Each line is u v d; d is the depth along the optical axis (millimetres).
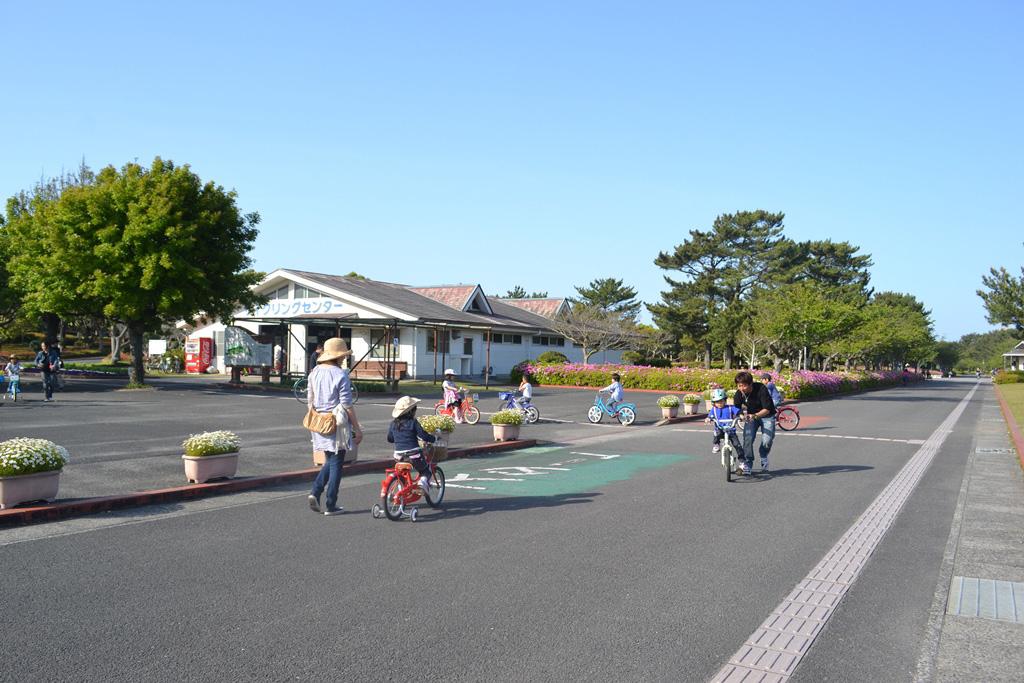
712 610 5648
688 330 67875
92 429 16094
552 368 43125
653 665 4621
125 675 4332
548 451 15453
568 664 4609
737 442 11883
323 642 4875
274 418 19438
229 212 29531
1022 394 41281
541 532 7992
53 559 6688
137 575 6242
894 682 4469
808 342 41094
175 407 22078
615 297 87938
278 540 7488
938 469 13516
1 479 8023
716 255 71188
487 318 47719
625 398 34781
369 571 6461
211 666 4477
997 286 42406
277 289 43500
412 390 32469
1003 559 7215
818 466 13625
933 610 5746
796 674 4551
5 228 36188
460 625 5230
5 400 23266
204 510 8906
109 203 27703
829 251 74125
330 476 8641
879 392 50125
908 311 82500
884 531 8367
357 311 40156
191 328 54531
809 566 6879
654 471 12617
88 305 28766
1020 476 12688
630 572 6574
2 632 4949
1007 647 5039
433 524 8312
